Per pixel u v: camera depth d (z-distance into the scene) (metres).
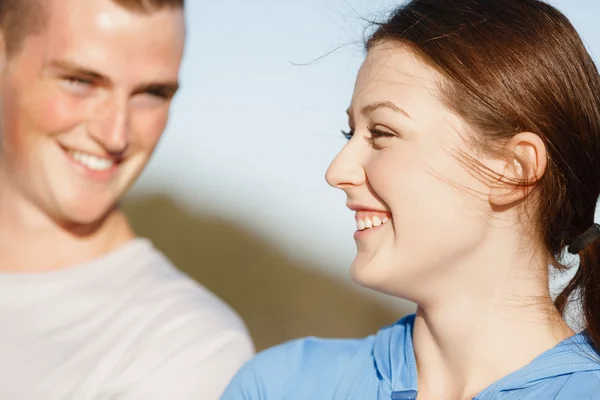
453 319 1.98
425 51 1.98
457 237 1.94
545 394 1.87
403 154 1.96
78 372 2.39
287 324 14.84
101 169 2.52
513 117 1.96
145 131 2.54
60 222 2.62
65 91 2.45
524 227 2.00
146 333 2.46
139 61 2.44
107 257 2.62
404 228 1.95
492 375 1.95
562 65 2.04
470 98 1.95
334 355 2.21
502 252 1.98
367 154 2.03
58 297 2.54
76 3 2.40
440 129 1.95
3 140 2.61
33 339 2.46
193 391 2.40
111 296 2.54
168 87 2.53
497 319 1.97
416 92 1.97
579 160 2.04
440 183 1.94
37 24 2.45
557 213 2.03
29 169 2.55
